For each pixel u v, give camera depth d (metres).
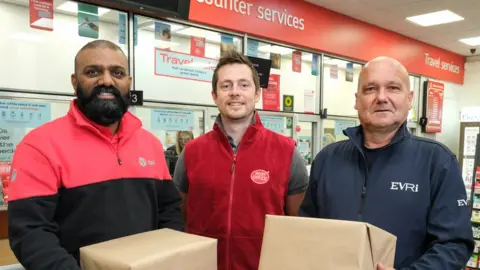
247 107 1.58
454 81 7.73
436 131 7.33
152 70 3.52
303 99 5.02
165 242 0.93
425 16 5.33
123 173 1.20
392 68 1.26
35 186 1.02
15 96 2.80
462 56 7.96
